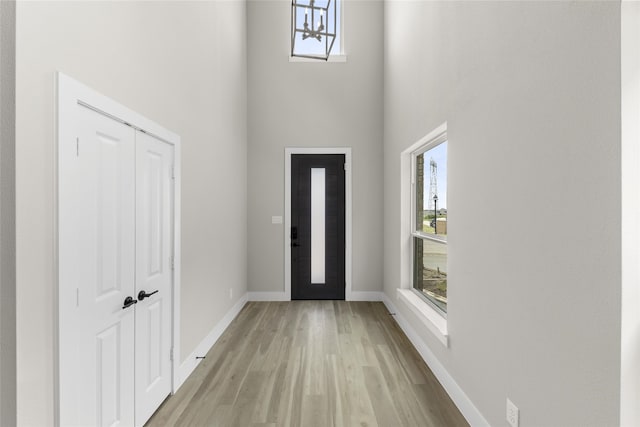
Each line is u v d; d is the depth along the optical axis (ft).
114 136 5.33
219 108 10.98
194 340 8.78
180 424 6.41
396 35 12.79
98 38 5.00
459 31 6.95
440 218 9.37
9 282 3.61
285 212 15.58
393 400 7.22
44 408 3.97
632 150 3.18
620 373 3.23
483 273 5.92
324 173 15.67
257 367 8.77
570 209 3.85
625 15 3.19
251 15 15.56
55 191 4.10
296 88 15.61
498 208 5.44
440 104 8.07
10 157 3.59
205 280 9.62
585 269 3.64
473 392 6.26
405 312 11.24
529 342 4.60
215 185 10.55
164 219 7.07
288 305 14.78
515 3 4.93
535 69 4.48
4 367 3.61
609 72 3.34
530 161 4.60
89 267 4.73
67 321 4.25
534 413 4.48
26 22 3.73
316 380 8.09
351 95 15.64
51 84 4.08
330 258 15.67
